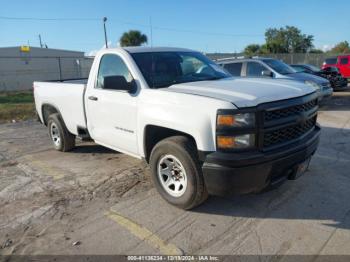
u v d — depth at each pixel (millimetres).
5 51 28062
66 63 31688
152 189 4461
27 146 7105
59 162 5805
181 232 3408
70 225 3625
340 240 3164
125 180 4816
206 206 3906
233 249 3096
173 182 3850
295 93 3598
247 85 3826
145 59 4402
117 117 4449
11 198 4355
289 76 9875
